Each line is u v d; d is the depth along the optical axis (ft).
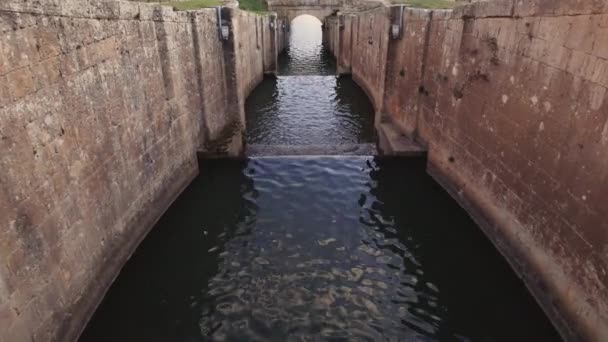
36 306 22.03
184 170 44.86
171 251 34.86
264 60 111.45
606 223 23.22
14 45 20.70
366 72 91.04
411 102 53.88
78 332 25.79
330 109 80.69
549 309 28.07
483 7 36.52
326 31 176.04
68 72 25.22
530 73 30.30
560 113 27.14
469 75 39.37
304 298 29.91
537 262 29.58
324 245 35.83
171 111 41.01
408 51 54.80
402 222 39.29
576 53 25.57
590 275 24.40
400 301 29.76
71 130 25.55
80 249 26.35
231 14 52.60
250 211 40.93
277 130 68.44
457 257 34.40
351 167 50.06
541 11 28.81
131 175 33.45
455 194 42.86
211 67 51.03
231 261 33.73
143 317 28.07
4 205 19.99
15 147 20.80
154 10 36.88
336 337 26.66
